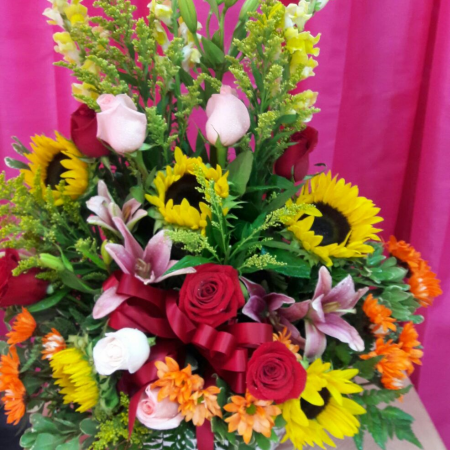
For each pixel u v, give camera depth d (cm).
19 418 54
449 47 85
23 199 55
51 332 55
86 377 50
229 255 57
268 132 56
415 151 104
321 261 58
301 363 50
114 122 50
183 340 49
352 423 51
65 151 59
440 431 122
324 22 87
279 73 53
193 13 58
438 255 97
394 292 60
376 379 57
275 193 60
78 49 62
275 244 55
